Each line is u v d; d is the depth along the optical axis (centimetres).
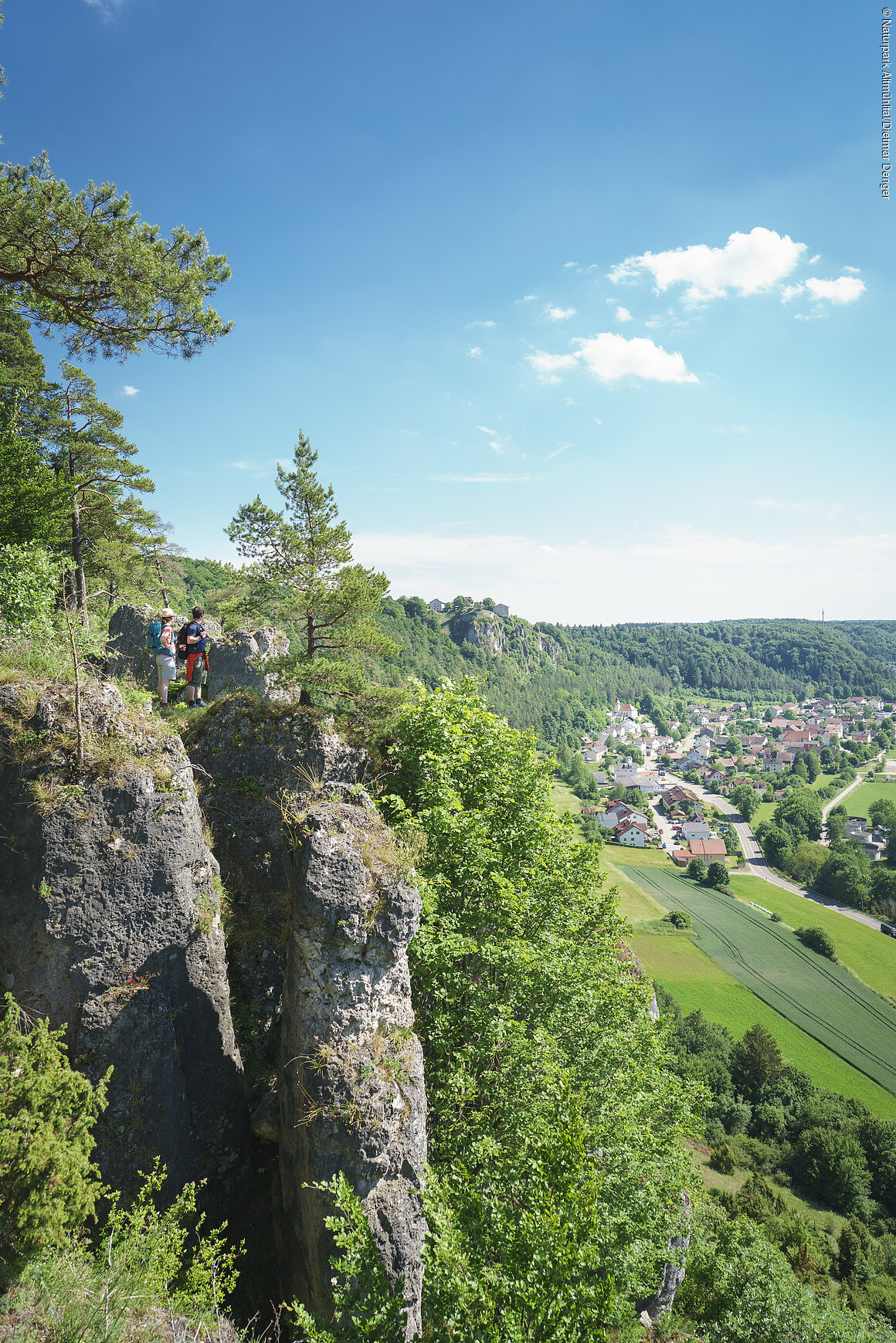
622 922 1862
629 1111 1332
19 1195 599
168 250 1234
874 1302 3581
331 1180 730
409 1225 822
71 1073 673
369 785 1419
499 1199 877
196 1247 756
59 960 840
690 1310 2114
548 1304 609
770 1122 5631
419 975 1219
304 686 1373
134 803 888
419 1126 863
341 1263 653
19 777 844
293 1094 871
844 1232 4100
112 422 2741
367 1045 849
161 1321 621
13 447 1986
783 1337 1859
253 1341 776
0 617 1337
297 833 912
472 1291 650
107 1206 830
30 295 1287
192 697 1536
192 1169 916
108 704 916
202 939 958
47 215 1102
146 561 3519
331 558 1362
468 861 1338
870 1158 5159
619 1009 1563
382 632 1395
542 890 1504
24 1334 522
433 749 1458
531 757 1702
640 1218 1258
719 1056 6344
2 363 2267
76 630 1391
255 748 1295
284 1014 927
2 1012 834
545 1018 1331
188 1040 927
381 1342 627
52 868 837
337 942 847
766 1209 4300
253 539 1334
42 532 1997
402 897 879
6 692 868
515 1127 1111
